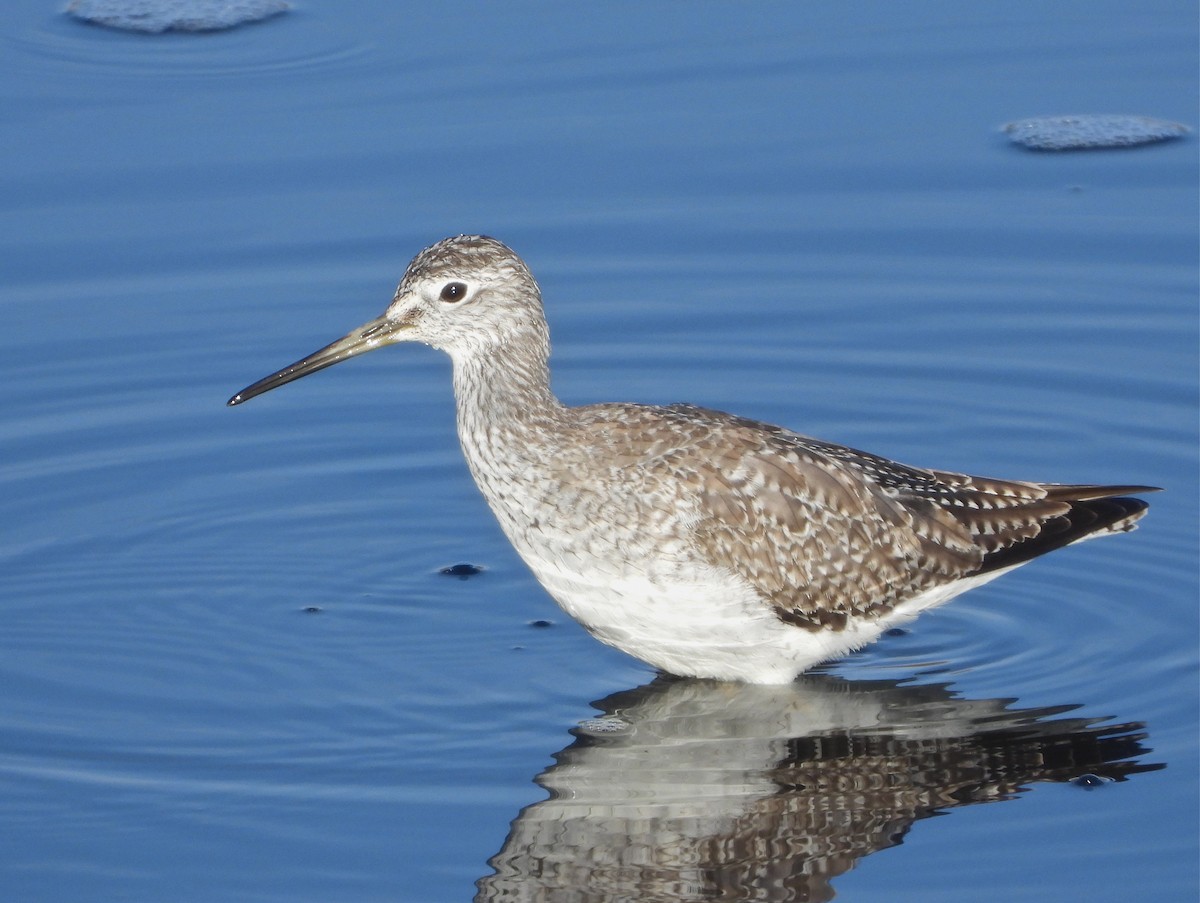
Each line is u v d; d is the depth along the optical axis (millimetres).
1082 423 17953
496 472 14047
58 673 14367
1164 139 21516
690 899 11328
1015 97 22219
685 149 21500
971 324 19453
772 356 19172
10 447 17812
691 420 14148
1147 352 18891
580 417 14055
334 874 11695
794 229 20547
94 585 15734
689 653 14102
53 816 12398
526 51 23219
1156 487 15805
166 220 20500
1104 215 20578
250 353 19047
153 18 24188
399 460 17984
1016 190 20953
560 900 11336
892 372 18906
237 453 17984
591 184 21031
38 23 24031
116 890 11547
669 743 13320
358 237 20234
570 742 13367
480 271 13961
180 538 16531
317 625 15172
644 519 13547
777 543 13820
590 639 15047
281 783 12789
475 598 15680
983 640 14922
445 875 11664
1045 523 14594
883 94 22344
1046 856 11719
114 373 18797
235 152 21391
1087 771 12758
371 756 13148
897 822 12156
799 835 12039
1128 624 14961
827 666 14656
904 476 14539
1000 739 13250
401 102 22219
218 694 14062
